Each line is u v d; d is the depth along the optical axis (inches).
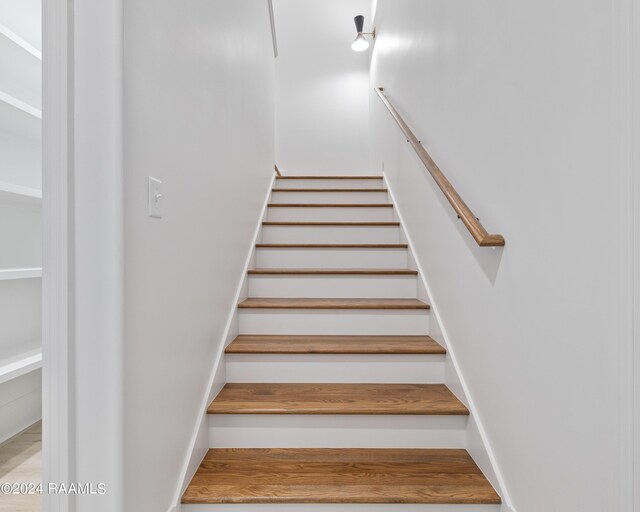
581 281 31.3
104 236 32.2
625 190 26.6
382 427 56.8
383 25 134.6
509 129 43.4
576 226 31.9
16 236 86.7
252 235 95.0
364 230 105.6
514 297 42.4
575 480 32.2
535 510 38.5
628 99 26.4
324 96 176.1
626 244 26.6
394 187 115.0
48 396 32.1
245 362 66.5
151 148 37.6
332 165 174.4
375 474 50.9
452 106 62.2
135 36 34.5
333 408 56.5
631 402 26.4
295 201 128.0
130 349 33.9
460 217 50.7
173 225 43.3
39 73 81.9
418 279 84.9
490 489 47.6
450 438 56.8
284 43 177.2
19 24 82.7
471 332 55.1
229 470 51.3
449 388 63.6
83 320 32.4
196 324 51.4
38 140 91.5
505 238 44.4
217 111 61.7
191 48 49.1
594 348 29.9
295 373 66.5
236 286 76.5
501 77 45.3
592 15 29.8
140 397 35.8
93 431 32.5
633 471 26.4
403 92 101.2
